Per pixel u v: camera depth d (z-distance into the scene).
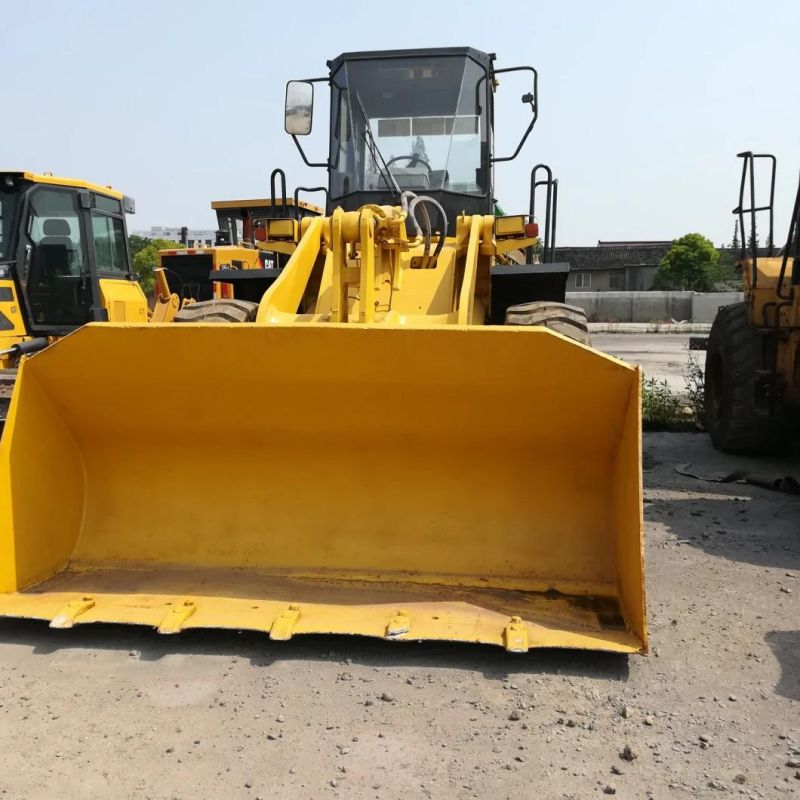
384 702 3.10
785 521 5.50
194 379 3.86
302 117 6.38
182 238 19.70
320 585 3.94
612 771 2.67
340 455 4.11
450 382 3.70
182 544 4.20
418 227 5.53
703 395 9.54
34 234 7.91
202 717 2.99
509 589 3.88
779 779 2.63
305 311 5.59
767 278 6.71
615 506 3.89
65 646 3.55
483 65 6.64
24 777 2.62
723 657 3.48
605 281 55.97
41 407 4.03
